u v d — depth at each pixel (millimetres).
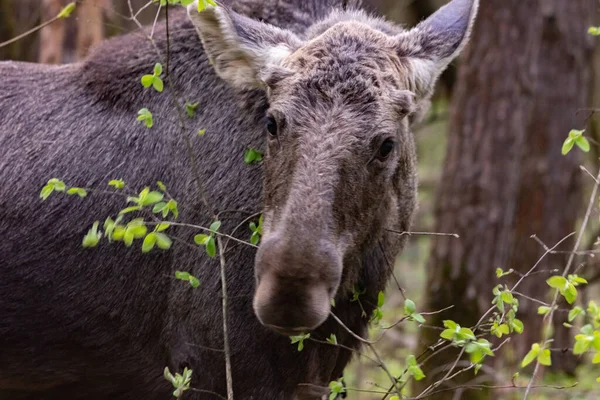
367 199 8328
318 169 7941
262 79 8617
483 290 14484
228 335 9656
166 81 10281
